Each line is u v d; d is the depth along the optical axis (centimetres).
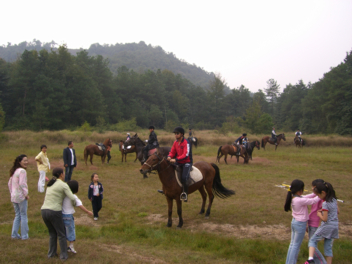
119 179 1170
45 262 429
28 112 4444
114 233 590
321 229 426
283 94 8525
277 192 964
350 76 4919
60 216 446
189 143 669
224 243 537
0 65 5538
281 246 522
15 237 534
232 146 1653
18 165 546
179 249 518
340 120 4531
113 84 6612
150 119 7100
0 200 825
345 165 1619
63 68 5062
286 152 2223
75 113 4909
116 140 2742
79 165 1510
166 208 786
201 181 698
